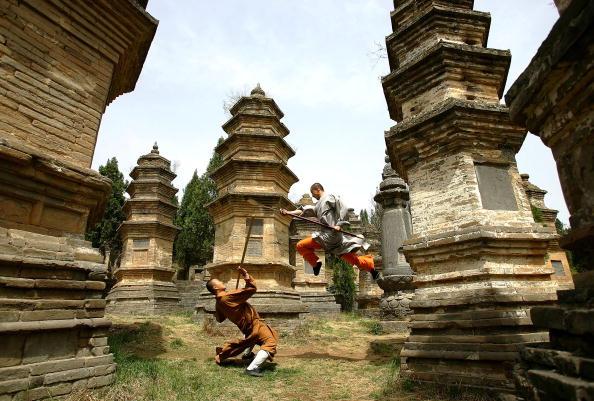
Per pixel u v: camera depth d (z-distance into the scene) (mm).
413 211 8758
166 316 20016
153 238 24047
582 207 3367
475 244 7391
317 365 9367
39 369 5277
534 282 7430
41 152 5719
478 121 8094
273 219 16172
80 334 6055
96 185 6504
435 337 7344
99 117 7047
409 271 18703
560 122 3566
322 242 7113
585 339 2979
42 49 6250
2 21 5789
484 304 7047
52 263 5773
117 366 7074
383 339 14367
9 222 5523
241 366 8977
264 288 15320
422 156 8742
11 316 5160
